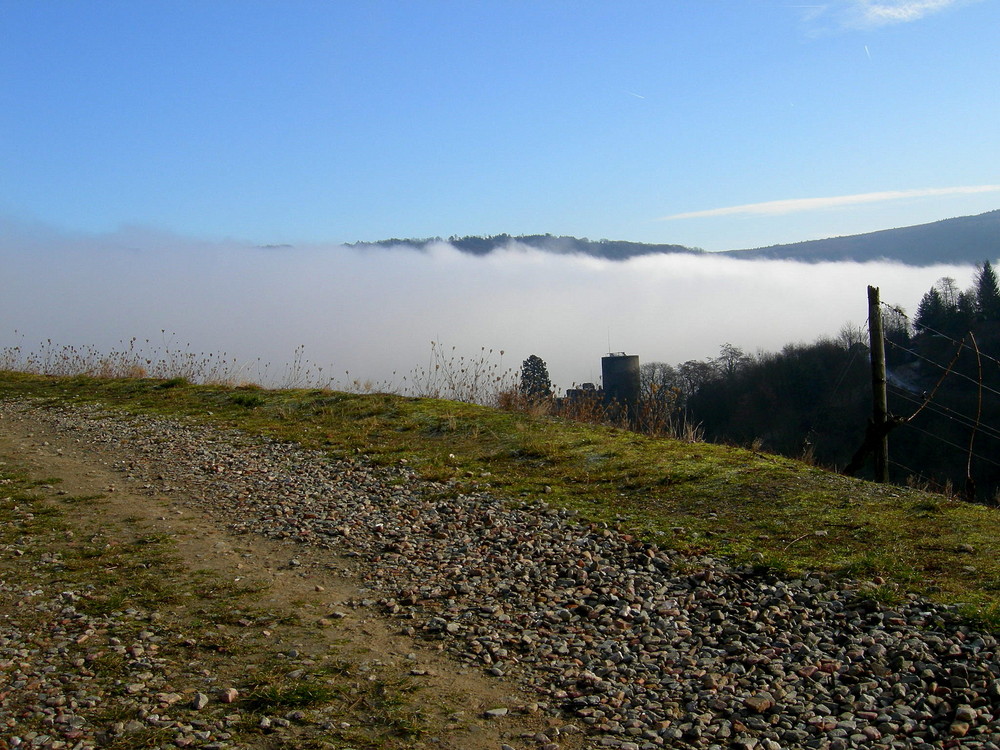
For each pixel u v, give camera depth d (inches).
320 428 445.4
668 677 172.1
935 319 1558.8
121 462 380.8
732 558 234.5
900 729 146.5
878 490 293.1
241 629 193.0
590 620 202.4
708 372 1605.6
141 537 266.5
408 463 364.5
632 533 262.7
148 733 142.6
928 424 978.1
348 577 234.1
